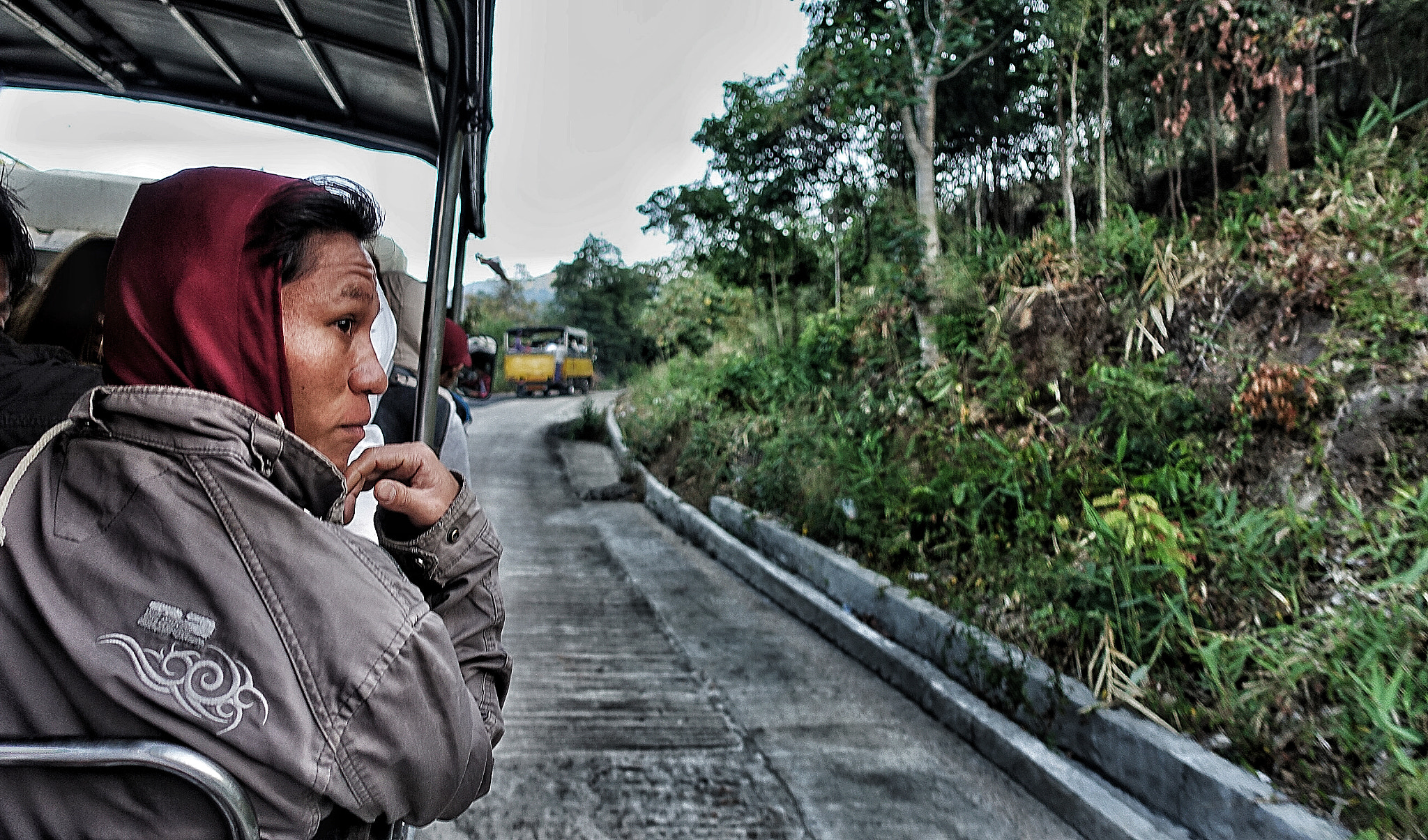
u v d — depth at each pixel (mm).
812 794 3355
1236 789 2756
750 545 7270
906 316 7809
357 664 761
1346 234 4727
